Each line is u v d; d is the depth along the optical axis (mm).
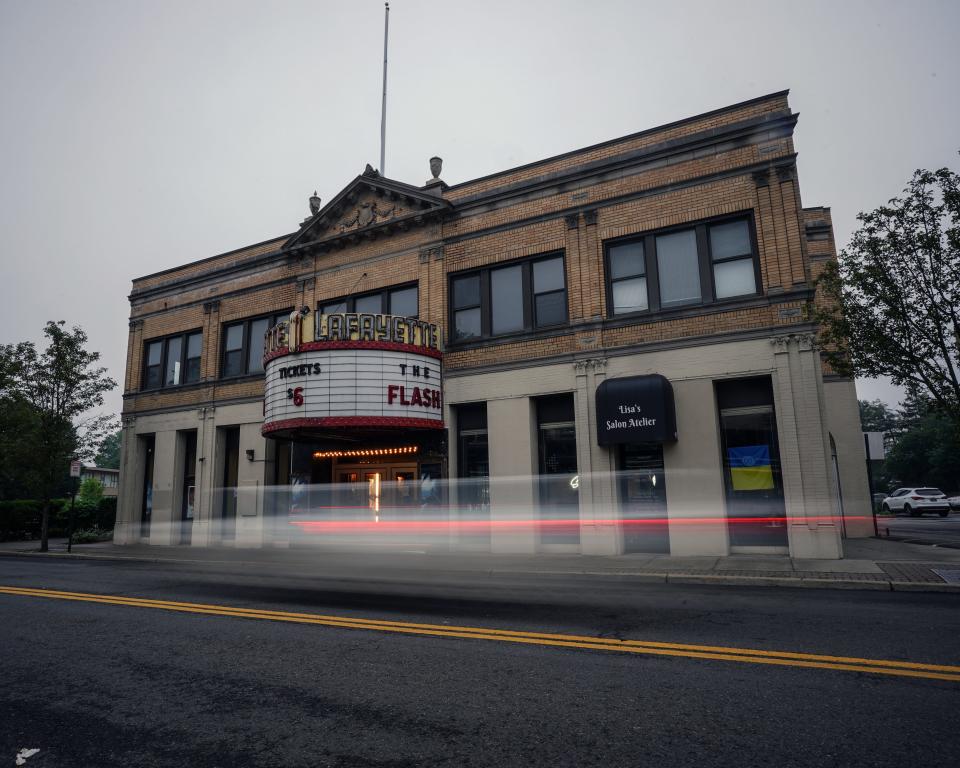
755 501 13445
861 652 5590
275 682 5090
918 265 11734
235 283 22062
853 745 3703
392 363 15922
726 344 13828
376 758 3672
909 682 4770
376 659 5664
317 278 20031
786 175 13789
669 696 4562
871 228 12219
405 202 18531
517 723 4133
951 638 6059
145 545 22016
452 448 16844
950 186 11523
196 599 9102
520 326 16594
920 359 11719
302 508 18625
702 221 14617
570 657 5602
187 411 22328
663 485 14234
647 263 15070
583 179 16047
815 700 4434
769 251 13703
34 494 20797
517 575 11680
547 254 16438
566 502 15414
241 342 21797
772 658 5441
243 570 13430
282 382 16234
